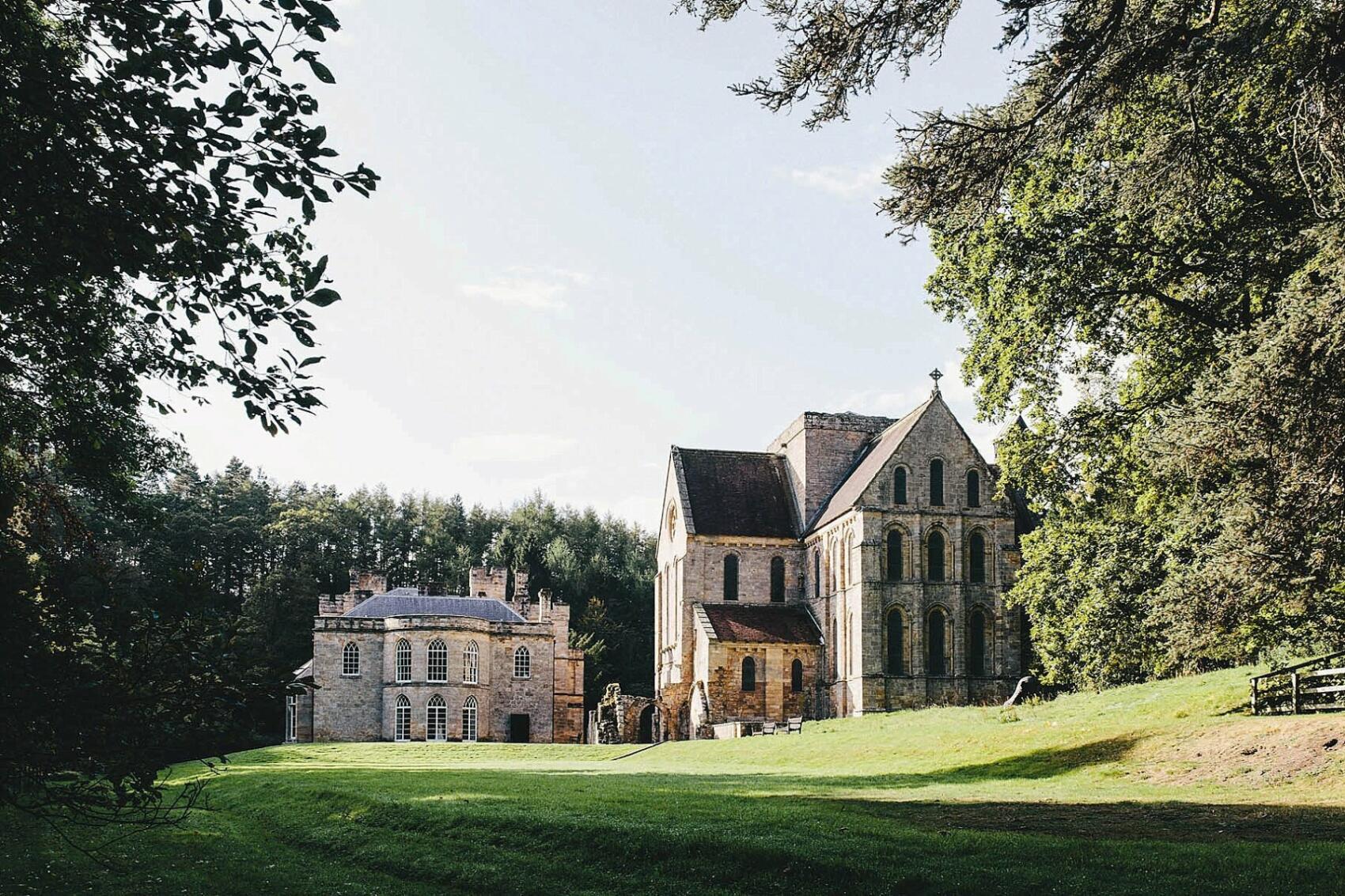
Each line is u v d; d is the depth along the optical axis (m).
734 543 87.12
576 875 21.58
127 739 11.75
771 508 90.12
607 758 59.91
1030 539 55.59
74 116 11.86
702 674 81.94
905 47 19.69
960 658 77.19
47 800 11.90
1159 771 30.83
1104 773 31.98
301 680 12.68
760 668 81.69
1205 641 27.03
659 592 95.38
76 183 12.00
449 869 23.25
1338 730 29.80
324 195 12.53
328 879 23.28
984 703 76.75
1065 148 26.42
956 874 18.30
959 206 21.45
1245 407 22.83
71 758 11.51
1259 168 28.70
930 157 21.14
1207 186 27.33
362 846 26.86
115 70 11.81
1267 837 20.42
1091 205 35.62
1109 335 41.03
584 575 139.62
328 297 13.03
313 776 42.12
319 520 132.12
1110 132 29.77
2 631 11.48
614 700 84.69
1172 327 37.91
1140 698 43.50
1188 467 24.56
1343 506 22.23
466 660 89.25
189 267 12.62
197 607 12.38
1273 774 27.89
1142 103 25.44
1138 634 47.47
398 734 87.06
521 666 92.75
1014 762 36.25
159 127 12.04
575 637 121.25
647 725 93.88
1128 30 20.39
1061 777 32.72
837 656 80.19
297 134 12.14
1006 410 43.28
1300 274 23.16
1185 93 22.84
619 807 27.19
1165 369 39.00
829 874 19.16
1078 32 19.94
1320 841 19.72
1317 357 21.98
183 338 13.42
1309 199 27.33
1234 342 24.56
